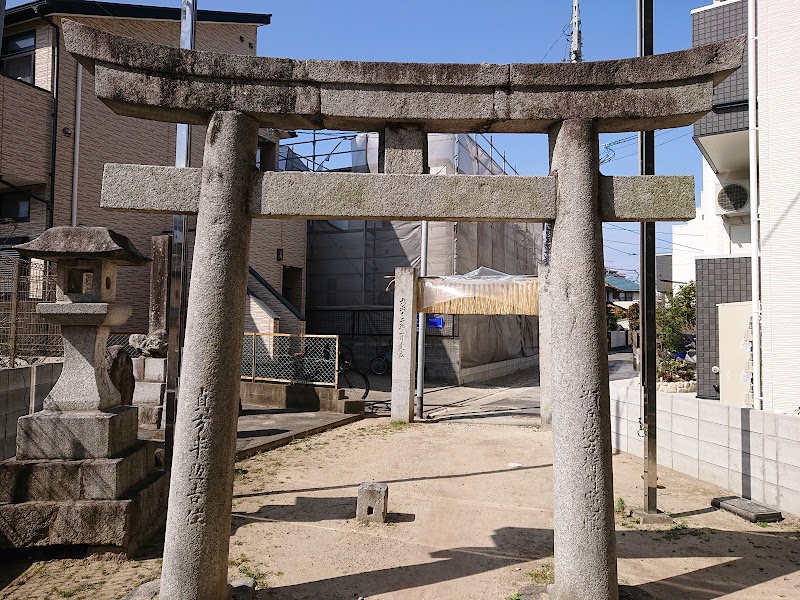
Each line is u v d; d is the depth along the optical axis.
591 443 3.41
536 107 3.65
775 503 5.48
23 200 11.12
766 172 7.32
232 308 3.44
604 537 3.35
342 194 3.60
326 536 4.82
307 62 3.59
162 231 13.68
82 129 11.60
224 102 3.57
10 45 11.54
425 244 11.68
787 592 3.82
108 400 4.84
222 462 3.34
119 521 4.23
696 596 3.76
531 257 26.27
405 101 3.64
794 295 7.01
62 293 4.88
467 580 3.99
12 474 4.28
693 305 15.50
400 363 10.59
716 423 6.29
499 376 20.30
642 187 3.65
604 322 3.56
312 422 9.91
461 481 6.59
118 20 11.94
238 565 4.20
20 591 3.71
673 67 3.55
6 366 7.22
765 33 7.43
